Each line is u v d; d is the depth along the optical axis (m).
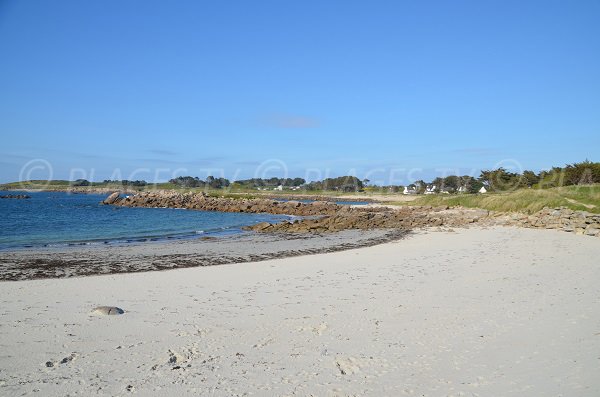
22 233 32.75
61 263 18.05
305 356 7.27
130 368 6.76
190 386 6.14
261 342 7.95
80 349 7.58
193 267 16.84
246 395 5.88
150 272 15.58
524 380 6.23
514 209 41.03
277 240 27.94
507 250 19.70
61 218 48.66
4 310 10.03
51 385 6.15
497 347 7.51
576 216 30.27
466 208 47.69
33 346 7.70
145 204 79.25
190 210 70.19
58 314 9.73
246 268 16.17
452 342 7.81
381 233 31.47
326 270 15.36
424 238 26.45
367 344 7.79
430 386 6.10
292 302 10.83
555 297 10.91
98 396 5.84
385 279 13.53
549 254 18.31
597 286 12.13
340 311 9.95
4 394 5.85
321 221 41.06
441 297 11.12
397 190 145.25
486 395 5.81
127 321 9.22
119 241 27.67
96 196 126.81
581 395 5.74
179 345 7.80
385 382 6.25
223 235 32.16
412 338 8.07
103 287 12.74
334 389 6.04
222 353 7.42
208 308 10.30
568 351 7.25
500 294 11.32
